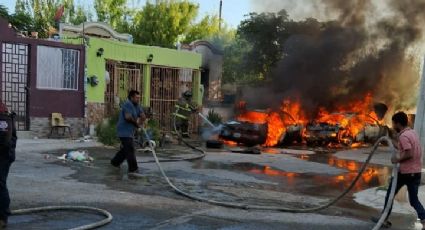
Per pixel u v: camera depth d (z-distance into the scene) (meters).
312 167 13.53
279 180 10.94
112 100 19.56
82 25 23.48
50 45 16.77
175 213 6.89
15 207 6.66
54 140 15.84
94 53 18.33
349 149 20.77
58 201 7.18
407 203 8.68
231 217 6.87
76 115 17.53
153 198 7.87
